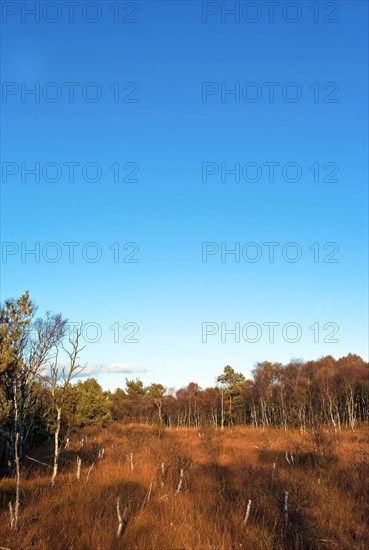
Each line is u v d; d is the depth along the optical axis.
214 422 67.56
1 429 17.83
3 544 8.98
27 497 13.59
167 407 75.88
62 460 21.84
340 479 16.19
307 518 11.23
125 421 69.88
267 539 9.69
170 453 22.12
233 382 74.25
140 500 12.78
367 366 72.69
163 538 9.63
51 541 9.31
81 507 11.57
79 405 41.72
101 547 8.94
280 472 17.52
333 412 60.78
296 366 72.25
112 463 20.64
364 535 10.55
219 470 18.84
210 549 8.99
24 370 19.06
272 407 66.12
